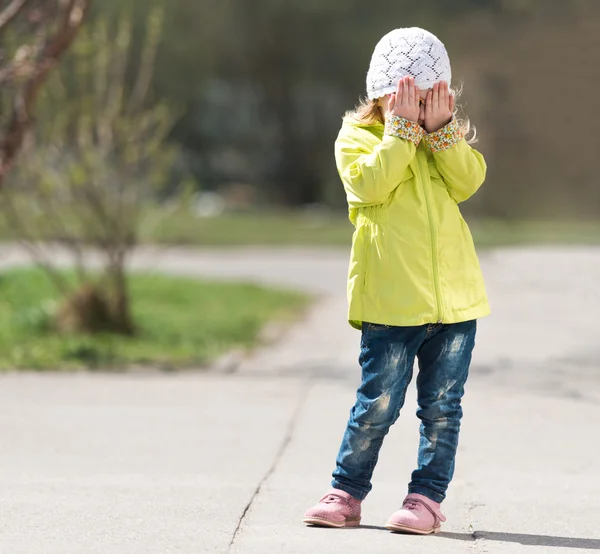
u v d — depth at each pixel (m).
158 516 10.98
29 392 18.75
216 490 12.15
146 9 72.31
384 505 11.59
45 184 26.66
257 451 14.29
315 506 10.59
